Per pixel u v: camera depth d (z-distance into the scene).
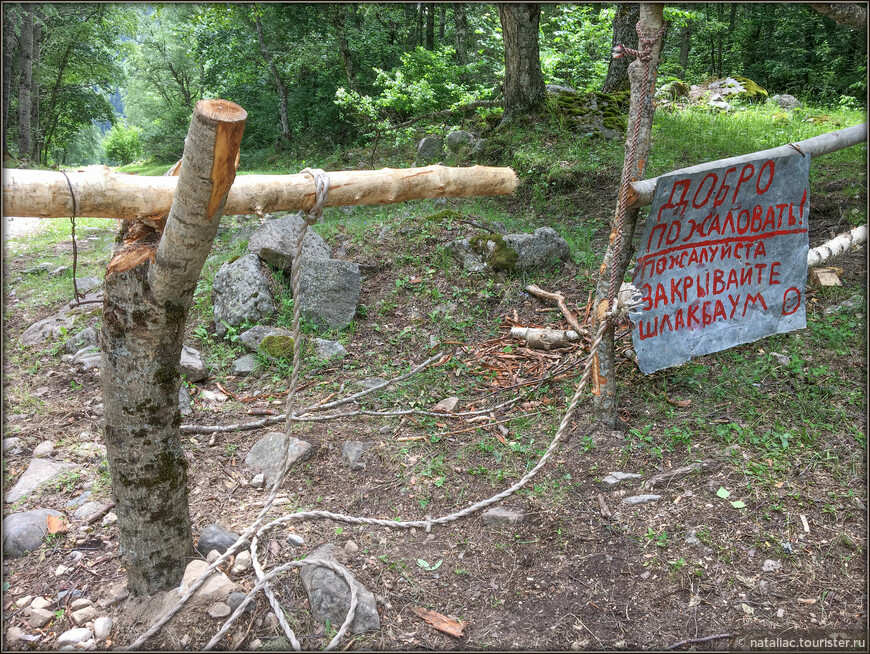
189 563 2.79
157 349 2.39
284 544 3.08
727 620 2.65
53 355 5.20
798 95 16.70
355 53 16.64
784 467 3.35
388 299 5.56
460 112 11.09
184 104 29.73
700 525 3.09
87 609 2.67
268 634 2.60
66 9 23.80
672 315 3.67
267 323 5.22
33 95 24.50
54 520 3.20
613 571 2.90
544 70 11.23
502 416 4.13
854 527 2.99
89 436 4.04
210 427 4.08
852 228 5.61
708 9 19.03
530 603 2.78
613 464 3.56
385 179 2.57
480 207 7.53
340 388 4.55
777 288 3.93
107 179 2.18
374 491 3.50
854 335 4.34
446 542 3.12
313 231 6.01
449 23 19.06
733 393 3.99
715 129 9.13
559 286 5.52
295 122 19.23
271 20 16.66
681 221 3.46
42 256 8.19
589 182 7.59
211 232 2.11
